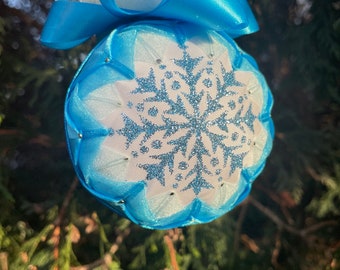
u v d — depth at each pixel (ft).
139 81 0.35
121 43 0.35
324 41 0.57
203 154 0.36
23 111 0.55
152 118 0.35
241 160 0.39
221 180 0.38
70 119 0.36
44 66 0.55
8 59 0.51
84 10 0.35
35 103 0.55
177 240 0.57
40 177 0.57
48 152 0.56
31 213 0.54
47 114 0.55
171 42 0.36
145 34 0.35
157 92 0.35
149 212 0.37
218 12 0.35
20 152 0.55
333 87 0.59
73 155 0.36
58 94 0.54
